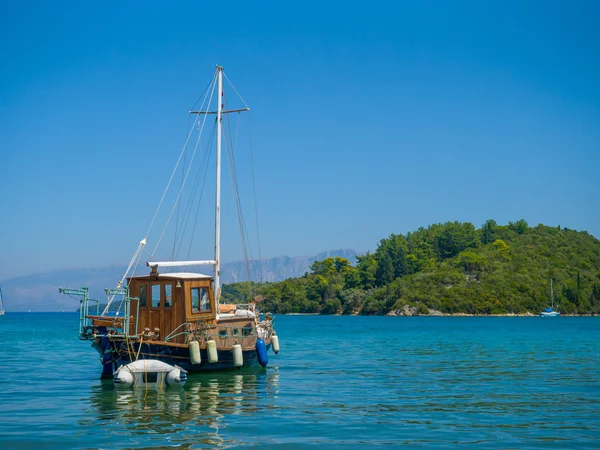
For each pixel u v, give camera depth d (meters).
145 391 30.55
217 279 41.94
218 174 42.84
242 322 39.19
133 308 35.78
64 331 112.31
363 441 20.22
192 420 23.41
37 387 32.34
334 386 33.16
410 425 22.64
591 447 19.50
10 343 74.06
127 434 21.03
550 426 22.52
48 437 20.61
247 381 34.69
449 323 159.50
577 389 32.12
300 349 64.88
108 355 33.56
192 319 34.84
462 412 25.33
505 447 19.48
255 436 20.84
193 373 36.12
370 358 52.50
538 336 93.50
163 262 36.56
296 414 24.72
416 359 51.38
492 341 79.81
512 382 35.06
